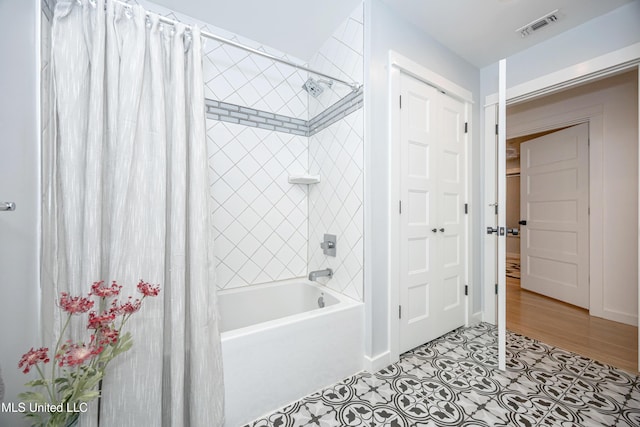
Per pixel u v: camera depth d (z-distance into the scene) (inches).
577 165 103.0
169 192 44.0
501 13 63.9
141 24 41.1
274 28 70.0
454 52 79.2
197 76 45.7
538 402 49.1
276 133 79.5
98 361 31.6
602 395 50.8
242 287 73.9
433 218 73.7
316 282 78.5
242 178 73.9
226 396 43.9
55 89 36.3
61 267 36.8
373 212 60.2
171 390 39.9
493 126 85.0
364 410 48.0
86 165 36.6
